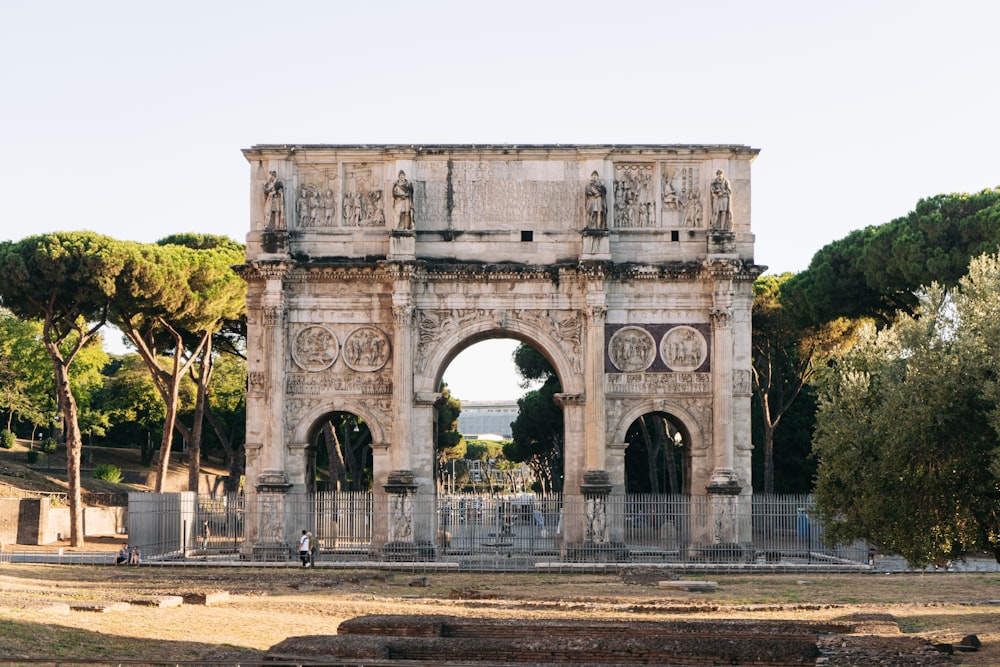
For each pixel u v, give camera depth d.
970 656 34.91
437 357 73.19
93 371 134.12
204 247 105.69
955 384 42.53
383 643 32.91
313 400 73.44
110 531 100.62
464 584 59.88
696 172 74.62
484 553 75.81
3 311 127.62
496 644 33.69
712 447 72.50
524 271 73.00
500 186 74.38
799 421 106.00
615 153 74.25
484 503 77.44
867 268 83.81
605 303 72.75
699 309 73.44
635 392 73.06
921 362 43.81
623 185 74.50
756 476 108.56
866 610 46.59
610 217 74.00
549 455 147.88
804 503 73.06
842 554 72.69
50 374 126.62
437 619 37.06
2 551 77.94
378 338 73.62
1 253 83.94
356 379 73.44
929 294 46.28
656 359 73.19
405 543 70.88
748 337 73.38
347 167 74.69
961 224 79.25
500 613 45.06
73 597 46.34
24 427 143.88
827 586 58.28
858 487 45.75
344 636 33.75
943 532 43.38
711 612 46.00
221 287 91.94
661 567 66.94
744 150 74.25
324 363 73.50
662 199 74.31
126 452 139.62
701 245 73.94
